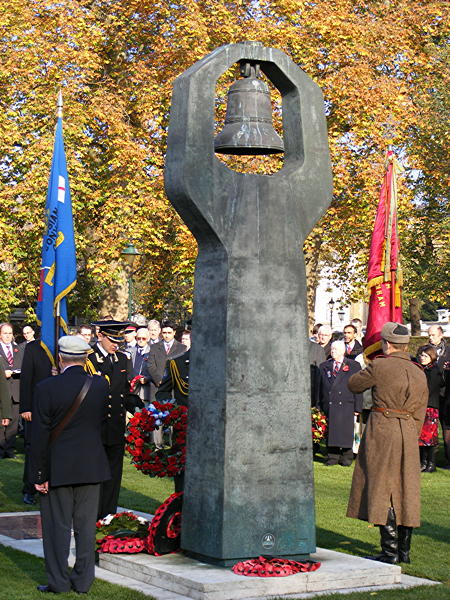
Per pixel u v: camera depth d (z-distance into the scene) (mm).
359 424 16031
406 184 32000
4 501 11977
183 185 7594
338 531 10016
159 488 12938
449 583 7762
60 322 11133
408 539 8414
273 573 7262
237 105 8031
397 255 11367
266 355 7711
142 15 29750
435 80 31328
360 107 28562
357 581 7520
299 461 7777
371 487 8203
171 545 8102
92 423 7270
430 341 16219
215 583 6965
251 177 7824
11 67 26953
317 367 16359
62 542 7188
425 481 14102
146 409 8859
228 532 7480
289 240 7910
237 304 7645
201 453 7730
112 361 9742
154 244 29562
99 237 29172
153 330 19328
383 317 11250
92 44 28688
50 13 28312
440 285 32625
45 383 7199
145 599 6938
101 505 9625
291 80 8172
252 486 7590
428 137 31562
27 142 27125
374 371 8312
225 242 7684
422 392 8289
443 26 31219
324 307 61562
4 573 7887
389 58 30172
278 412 7719
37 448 7133
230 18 28641
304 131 8164
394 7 31203
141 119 28516
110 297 32156
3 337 16828
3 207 27328
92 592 7195
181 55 28203
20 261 28766
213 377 7672
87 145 29734
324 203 8133
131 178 28625
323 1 29453
